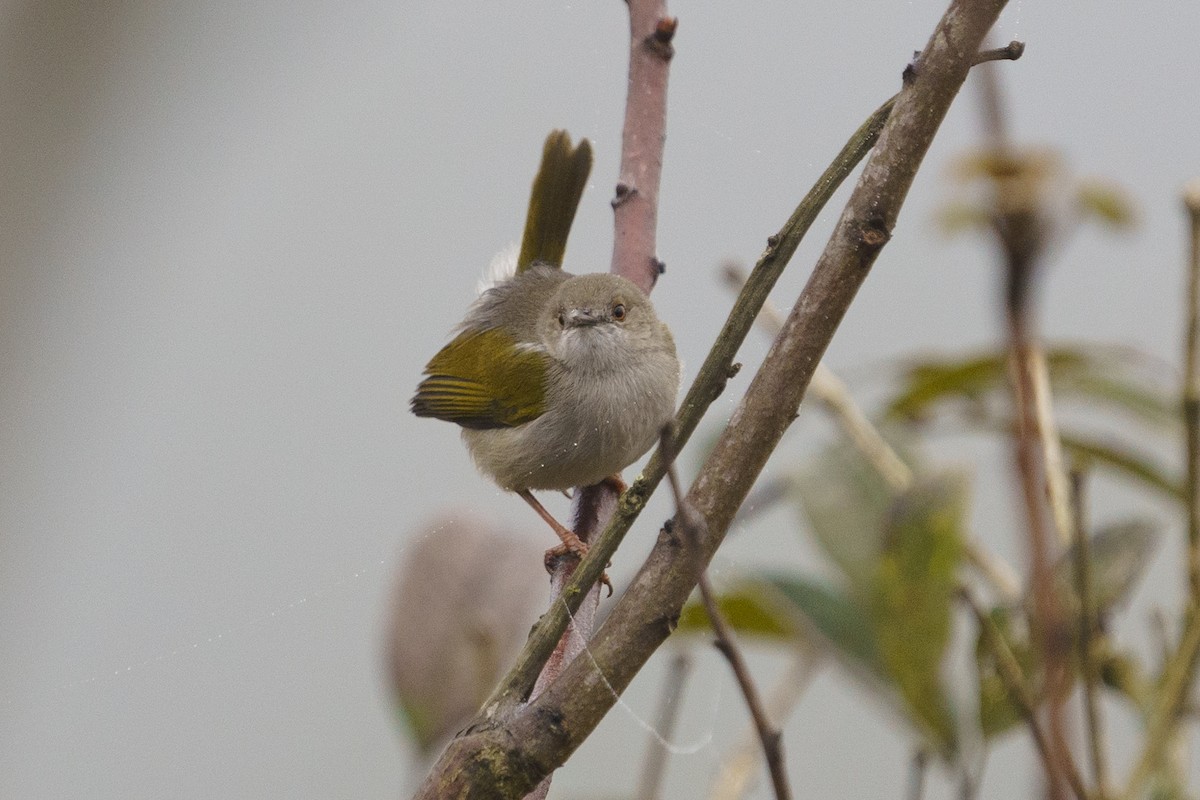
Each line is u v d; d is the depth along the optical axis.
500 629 5.01
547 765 4.59
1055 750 4.09
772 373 4.50
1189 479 4.97
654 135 5.07
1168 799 4.96
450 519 5.02
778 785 3.62
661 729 5.03
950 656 4.97
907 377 5.02
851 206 4.43
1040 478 4.19
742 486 4.54
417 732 5.00
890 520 4.97
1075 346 5.01
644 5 5.07
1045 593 4.12
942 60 4.30
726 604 5.01
